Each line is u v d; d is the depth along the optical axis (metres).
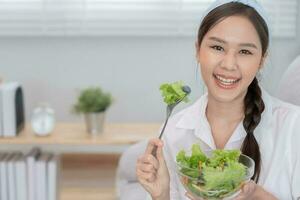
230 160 0.85
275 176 1.12
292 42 2.57
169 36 2.56
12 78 2.61
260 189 0.99
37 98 2.63
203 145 1.20
